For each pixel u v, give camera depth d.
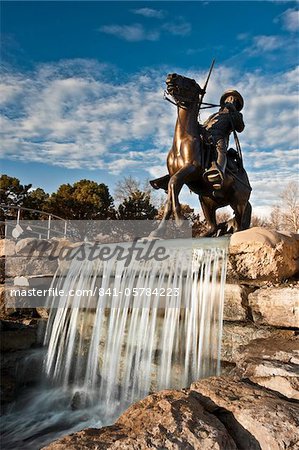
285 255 5.81
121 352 6.32
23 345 7.53
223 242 6.12
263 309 5.30
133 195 39.53
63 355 7.21
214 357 5.48
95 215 37.03
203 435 2.29
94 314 7.02
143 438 2.26
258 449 2.32
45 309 8.20
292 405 2.62
